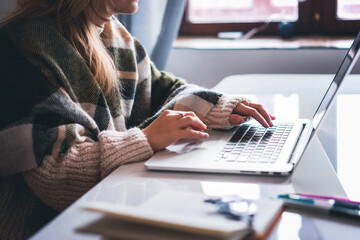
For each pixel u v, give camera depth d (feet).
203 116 3.36
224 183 2.35
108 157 2.72
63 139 2.77
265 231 1.66
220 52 6.95
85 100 3.35
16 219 3.03
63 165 2.70
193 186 2.32
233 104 3.35
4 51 3.04
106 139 2.78
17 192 3.03
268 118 3.37
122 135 2.84
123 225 1.55
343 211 1.88
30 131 2.69
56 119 2.82
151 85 4.41
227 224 1.49
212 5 7.66
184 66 7.14
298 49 6.68
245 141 2.97
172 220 1.47
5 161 2.67
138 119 4.17
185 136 2.83
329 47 6.54
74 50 3.32
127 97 4.00
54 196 2.75
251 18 7.60
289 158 2.62
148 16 6.12
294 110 3.83
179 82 4.40
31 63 2.96
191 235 1.48
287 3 7.39
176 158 2.68
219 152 2.77
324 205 1.93
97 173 2.76
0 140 2.67
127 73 4.05
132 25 5.90
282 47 6.68
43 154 2.70
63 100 2.90
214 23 7.71
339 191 2.27
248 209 1.75
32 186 2.74
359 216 1.85
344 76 2.52
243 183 2.35
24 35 3.10
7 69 2.94
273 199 2.03
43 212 3.09
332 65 6.62
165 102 4.11
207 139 3.07
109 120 3.41
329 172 2.54
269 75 5.34
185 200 1.84
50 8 3.40
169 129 2.87
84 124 3.02
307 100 4.14
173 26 6.48
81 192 2.77
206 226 1.44
